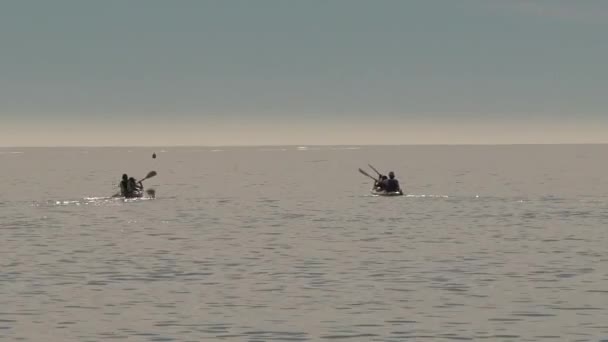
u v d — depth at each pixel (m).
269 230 187.12
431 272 134.38
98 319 104.81
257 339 96.12
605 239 170.50
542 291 119.69
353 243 166.00
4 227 191.88
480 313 107.25
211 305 112.06
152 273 134.38
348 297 116.50
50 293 119.31
